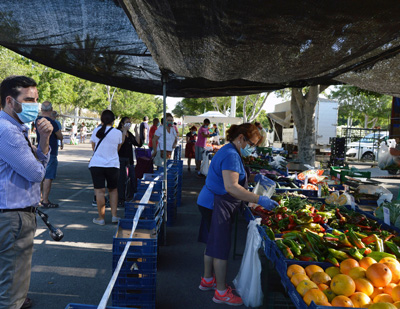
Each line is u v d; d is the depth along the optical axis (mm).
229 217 3486
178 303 3572
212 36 3256
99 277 4066
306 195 5469
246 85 6359
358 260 2477
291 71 4461
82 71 6152
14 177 2428
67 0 4195
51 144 6941
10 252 2443
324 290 2191
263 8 2584
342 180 6750
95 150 5816
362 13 2664
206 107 38500
